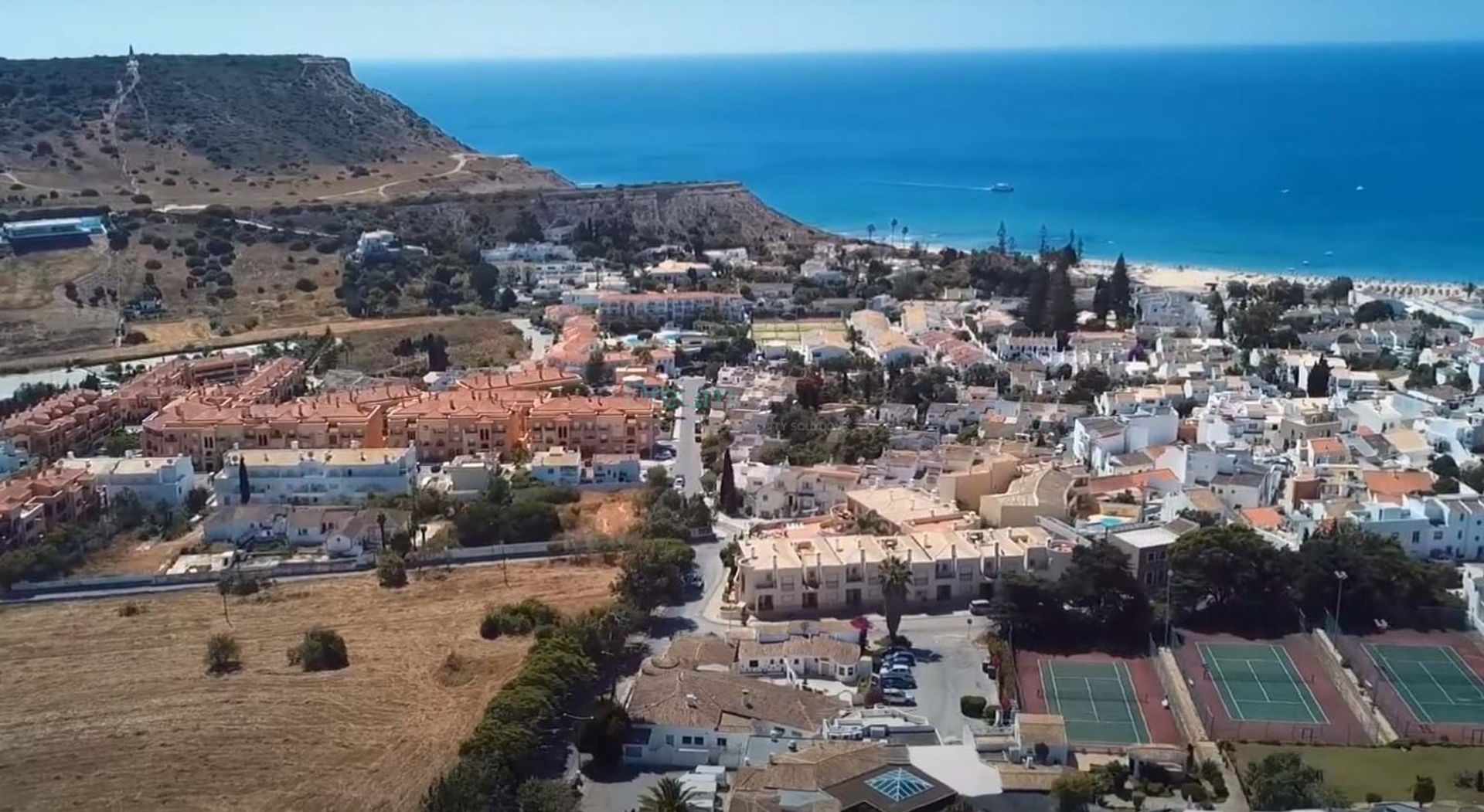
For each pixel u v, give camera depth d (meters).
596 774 171.50
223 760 176.62
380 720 186.75
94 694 197.62
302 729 184.50
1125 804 159.75
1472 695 189.38
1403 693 190.12
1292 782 154.75
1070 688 195.25
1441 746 172.38
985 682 197.00
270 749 179.38
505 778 162.62
